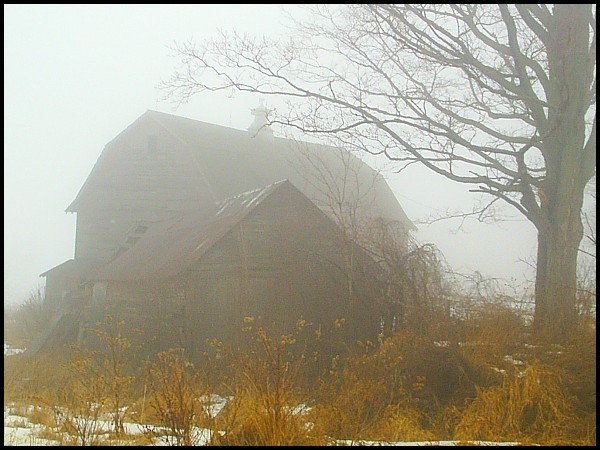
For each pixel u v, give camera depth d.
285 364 10.13
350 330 18.45
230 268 19.64
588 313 14.33
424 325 14.16
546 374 10.98
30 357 21.22
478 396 10.69
